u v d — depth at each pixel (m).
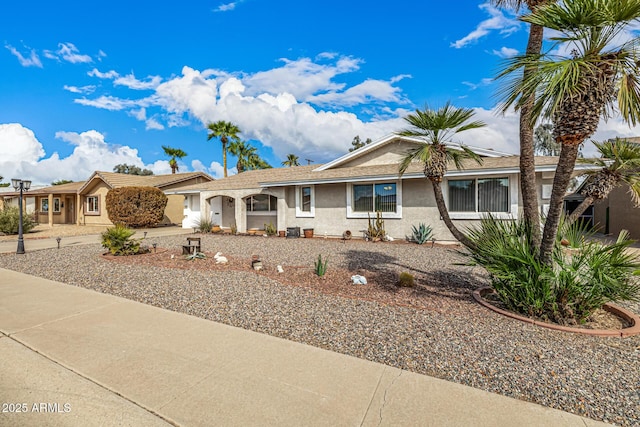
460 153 6.37
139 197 22.00
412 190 13.54
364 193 14.73
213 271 8.15
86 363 3.43
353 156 15.70
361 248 11.95
